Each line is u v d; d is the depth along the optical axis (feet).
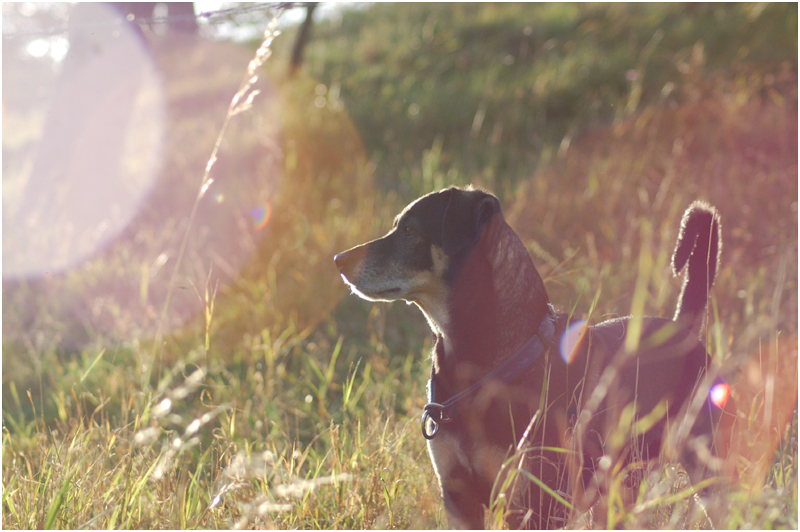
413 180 22.25
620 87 28.02
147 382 10.52
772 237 17.34
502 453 7.64
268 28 10.58
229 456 9.28
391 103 30.37
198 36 40.42
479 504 8.02
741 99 23.76
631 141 22.77
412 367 13.76
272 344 14.74
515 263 8.12
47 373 15.29
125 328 15.98
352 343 15.43
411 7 44.57
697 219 9.52
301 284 16.58
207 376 14.10
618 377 8.42
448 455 7.99
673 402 8.88
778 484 7.82
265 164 22.80
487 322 8.01
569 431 7.59
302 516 8.31
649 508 7.09
